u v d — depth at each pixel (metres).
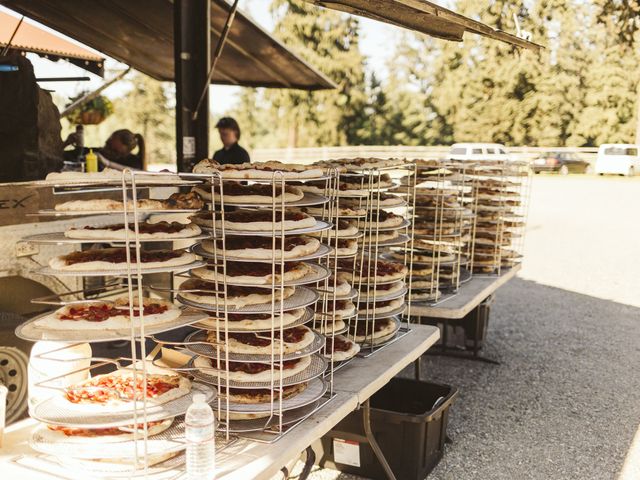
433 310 4.54
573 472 4.04
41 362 2.48
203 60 4.94
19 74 4.05
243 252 2.66
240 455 2.30
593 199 22.94
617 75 38.78
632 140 39.06
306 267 2.94
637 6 37.41
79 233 2.43
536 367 6.18
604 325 7.83
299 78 9.22
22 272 3.66
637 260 12.55
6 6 7.01
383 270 4.07
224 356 2.59
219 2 6.11
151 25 7.33
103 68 8.21
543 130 40.41
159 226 2.59
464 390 5.52
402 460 3.75
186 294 2.75
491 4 38.56
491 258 6.23
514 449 4.36
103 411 2.17
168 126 42.44
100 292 4.32
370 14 3.52
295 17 42.34
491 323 7.86
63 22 7.46
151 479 2.08
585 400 5.33
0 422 2.31
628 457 4.27
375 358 3.51
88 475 2.09
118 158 7.86
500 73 40.12
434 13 3.24
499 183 6.57
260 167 3.22
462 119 42.03
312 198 3.10
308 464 3.85
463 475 3.96
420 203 5.25
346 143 44.44
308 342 2.78
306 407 2.71
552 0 38.69
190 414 2.08
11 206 3.58
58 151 4.55
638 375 6.00
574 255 13.07
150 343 4.86
